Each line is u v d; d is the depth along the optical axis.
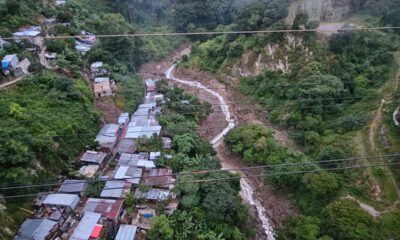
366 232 24.02
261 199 32.31
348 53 42.78
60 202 22.48
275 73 47.09
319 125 36.88
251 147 35.44
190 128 36.06
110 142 30.88
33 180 22.77
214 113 47.72
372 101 36.22
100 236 21.05
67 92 31.89
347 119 34.84
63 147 27.14
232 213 24.39
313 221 26.58
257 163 34.84
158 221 22.25
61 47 40.06
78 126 29.78
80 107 31.98
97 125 33.50
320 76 39.22
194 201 24.92
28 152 22.77
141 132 33.62
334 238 25.03
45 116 28.02
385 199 27.11
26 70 33.44
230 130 40.06
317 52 43.44
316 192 27.97
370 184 28.34
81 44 45.97
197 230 23.55
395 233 24.73
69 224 22.14
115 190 25.03
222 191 25.23
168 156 30.34
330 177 28.39
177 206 25.02
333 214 26.06
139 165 28.28
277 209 30.88
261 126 38.09
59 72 36.28
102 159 28.25
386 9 46.19
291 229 27.28
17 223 20.56
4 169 21.31
